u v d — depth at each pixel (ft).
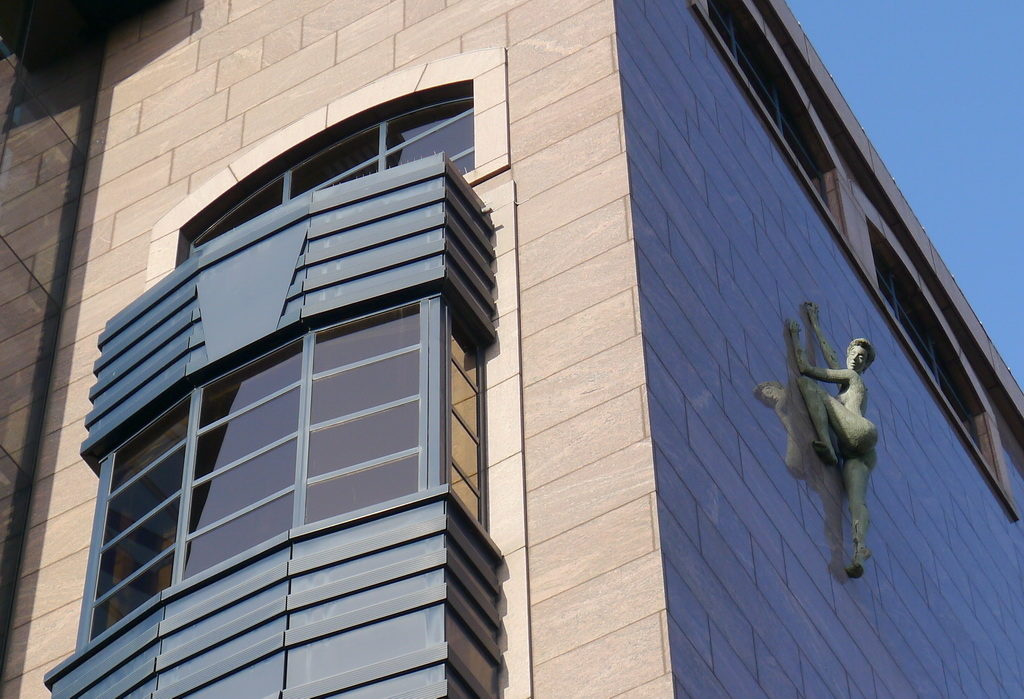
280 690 110.42
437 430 120.57
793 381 151.64
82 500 147.02
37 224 169.99
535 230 137.18
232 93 173.47
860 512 147.43
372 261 132.16
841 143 199.93
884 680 141.08
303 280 133.49
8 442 151.84
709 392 133.28
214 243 142.92
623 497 118.21
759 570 127.44
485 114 148.87
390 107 156.87
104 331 147.54
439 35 161.27
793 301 161.48
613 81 145.59
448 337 126.31
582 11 153.69
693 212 147.13
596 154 140.36
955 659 160.56
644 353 125.29
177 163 170.81
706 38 173.88
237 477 126.21
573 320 129.70
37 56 189.06
